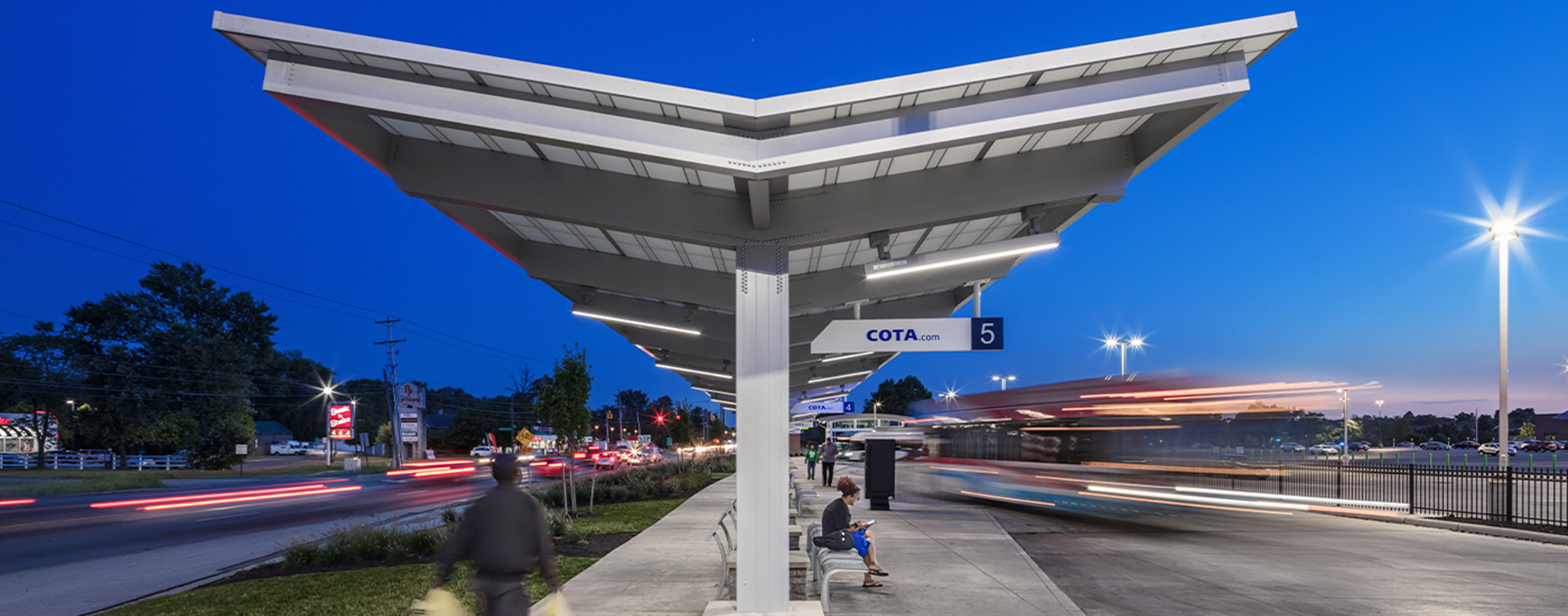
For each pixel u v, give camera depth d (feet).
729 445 362.12
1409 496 62.75
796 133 21.59
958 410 77.25
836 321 28.50
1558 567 37.50
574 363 65.41
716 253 37.40
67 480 115.75
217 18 19.26
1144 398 53.57
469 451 287.48
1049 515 62.03
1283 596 30.14
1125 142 26.02
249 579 33.53
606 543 42.80
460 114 20.76
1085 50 19.98
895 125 21.34
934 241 39.40
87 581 35.76
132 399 200.13
